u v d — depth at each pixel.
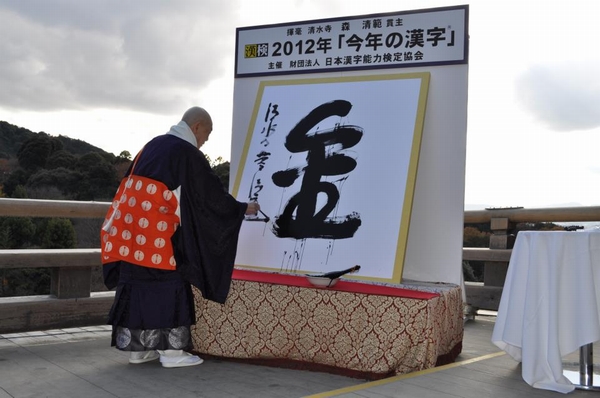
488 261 5.27
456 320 3.35
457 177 3.50
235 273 3.36
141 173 2.94
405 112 3.51
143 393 2.51
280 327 3.04
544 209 5.04
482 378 2.77
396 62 3.71
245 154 3.87
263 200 3.67
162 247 2.91
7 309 3.84
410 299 2.80
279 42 4.09
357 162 3.51
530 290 2.67
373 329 2.85
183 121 3.16
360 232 3.35
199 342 3.20
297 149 3.73
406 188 3.33
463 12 3.55
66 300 4.07
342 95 3.73
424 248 3.57
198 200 2.98
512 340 2.82
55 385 2.62
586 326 2.54
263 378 2.83
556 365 2.54
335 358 2.92
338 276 3.02
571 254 2.62
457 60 3.54
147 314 2.91
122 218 2.91
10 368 2.93
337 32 3.91
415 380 2.67
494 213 5.32
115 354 3.29
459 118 3.52
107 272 3.06
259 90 4.03
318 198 3.53
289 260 3.45
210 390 2.58
